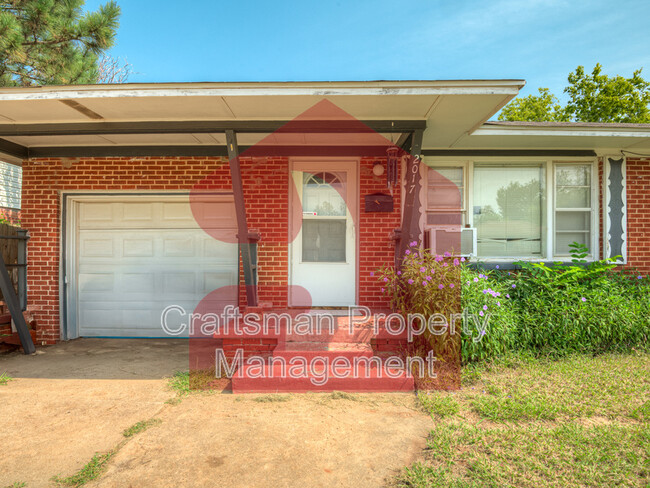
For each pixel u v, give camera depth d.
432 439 3.15
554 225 6.76
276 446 3.08
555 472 2.68
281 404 3.85
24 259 6.53
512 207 6.79
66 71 10.85
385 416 3.57
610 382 4.19
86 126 5.16
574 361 4.87
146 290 6.87
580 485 2.55
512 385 4.17
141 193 6.58
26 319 6.30
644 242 6.64
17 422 3.55
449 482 2.58
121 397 4.11
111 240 6.87
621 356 5.08
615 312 5.35
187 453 2.99
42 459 2.95
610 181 6.61
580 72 23.08
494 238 6.78
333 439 3.18
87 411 3.77
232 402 3.92
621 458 2.82
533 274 6.11
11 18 9.51
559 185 6.81
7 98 4.38
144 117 5.04
